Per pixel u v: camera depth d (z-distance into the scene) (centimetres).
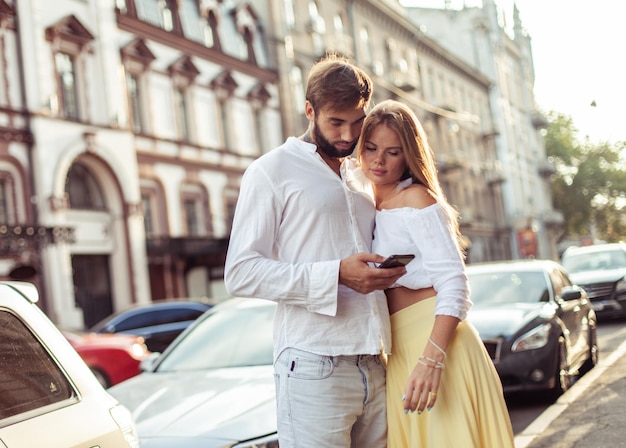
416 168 306
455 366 298
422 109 4562
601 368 1037
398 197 308
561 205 7912
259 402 474
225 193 2891
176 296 2606
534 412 775
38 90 2169
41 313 290
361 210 308
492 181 5681
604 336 1470
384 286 280
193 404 486
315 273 279
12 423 242
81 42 2323
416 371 287
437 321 289
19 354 263
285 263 285
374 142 306
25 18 2161
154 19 2655
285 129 3216
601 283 1750
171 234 2623
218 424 448
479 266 1046
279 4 3284
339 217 296
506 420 300
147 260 2511
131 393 544
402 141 304
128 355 1236
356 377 294
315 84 292
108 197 2400
